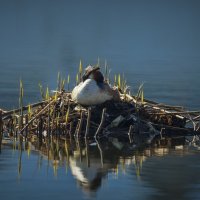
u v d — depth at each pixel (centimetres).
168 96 2461
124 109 1773
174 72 3372
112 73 3241
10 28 6594
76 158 1484
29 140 1694
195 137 1766
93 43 5209
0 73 3170
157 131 1781
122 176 1326
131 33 6300
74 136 1723
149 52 4638
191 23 7812
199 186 1271
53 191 1217
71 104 1772
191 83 2902
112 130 1744
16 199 1170
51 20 7856
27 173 1336
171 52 4675
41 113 1758
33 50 4522
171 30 6750
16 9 9806
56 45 4956
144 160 1471
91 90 1728
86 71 1781
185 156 1516
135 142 1675
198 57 4319
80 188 1239
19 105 2158
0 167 1387
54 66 3531
